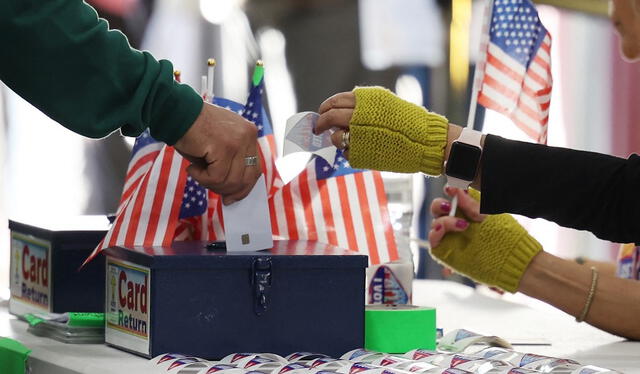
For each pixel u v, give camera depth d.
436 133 5.36
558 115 13.73
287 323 5.05
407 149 5.35
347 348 5.15
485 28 6.30
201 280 4.92
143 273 4.98
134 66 5.16
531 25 6.30
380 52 14.35
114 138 13.71
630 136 13.71
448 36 14.12
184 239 5.86
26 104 13.38
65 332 5.56
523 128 6.40
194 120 5.27
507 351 5.09
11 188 13.38
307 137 5.58
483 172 5.16
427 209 12.72
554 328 7.06
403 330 5.36
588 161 5.11
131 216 5.42
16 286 6.70
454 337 5.85
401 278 6.38
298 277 5.07
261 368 4.52
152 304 4.88
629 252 8.48
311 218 5.95
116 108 5.15
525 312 7.92
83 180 13.62
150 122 5.32
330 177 5.99
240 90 14.10
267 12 14.23
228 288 4.96
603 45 13.66
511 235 6.51
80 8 5.05
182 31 13.85
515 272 6.50
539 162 5.12
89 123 5.09
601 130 13.73
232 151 5.28
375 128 5.34
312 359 4.91
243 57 14.16
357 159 5.42
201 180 5.29
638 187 4.98
